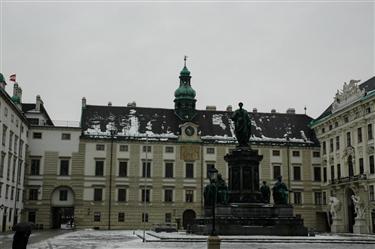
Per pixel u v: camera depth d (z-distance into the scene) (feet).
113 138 284.61
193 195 287.07
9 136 224.33
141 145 287.28
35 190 274.57
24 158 267.39
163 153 288.51
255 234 142.61
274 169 297.94
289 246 112.98
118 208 279.90
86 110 300.40
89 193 279.08
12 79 238.27
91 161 281.74
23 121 258.57
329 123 291.38
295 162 300.40
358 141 255.50
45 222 272.72
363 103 247.50
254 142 298.35
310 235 153.38
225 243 119.55
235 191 151.84
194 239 133.59
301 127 318.24
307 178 299.79
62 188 279.69
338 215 254.68
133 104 313.94
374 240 136.67
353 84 262.26
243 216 146.72
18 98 254.68
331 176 287.28
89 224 276.00
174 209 284.00
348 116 266.57
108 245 119.85
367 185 242.58
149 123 299.17
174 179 286.66
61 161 279.49
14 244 61.26
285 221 144.56
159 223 277.85
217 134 299.99
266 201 156.56
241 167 152.35
